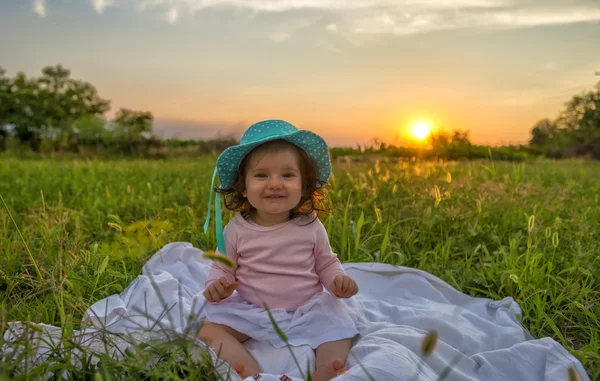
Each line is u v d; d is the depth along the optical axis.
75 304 2.62
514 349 2.36
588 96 35.69
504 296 3.36
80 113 53.00
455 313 2.90
